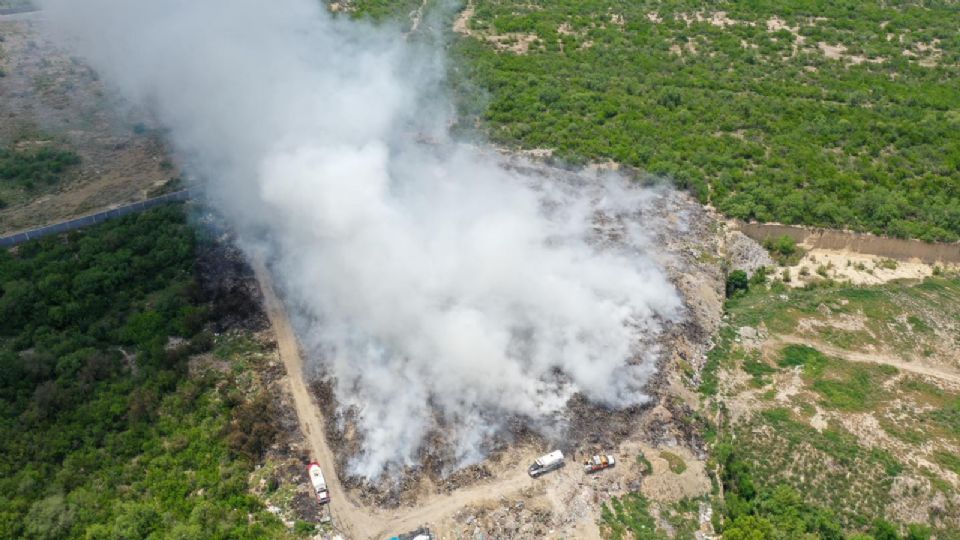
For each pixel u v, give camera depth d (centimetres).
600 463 6303
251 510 5909
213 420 6612
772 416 6856
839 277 9106
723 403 7062
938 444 6525
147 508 5703
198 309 7625
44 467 6100
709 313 8150
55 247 8300
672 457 6494
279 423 6638
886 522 5997
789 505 6091
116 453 6288
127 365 7100
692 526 6069
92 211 9056
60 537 5616
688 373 7331
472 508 6009
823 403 6975
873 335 7881
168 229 8656
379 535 5812
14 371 6744
